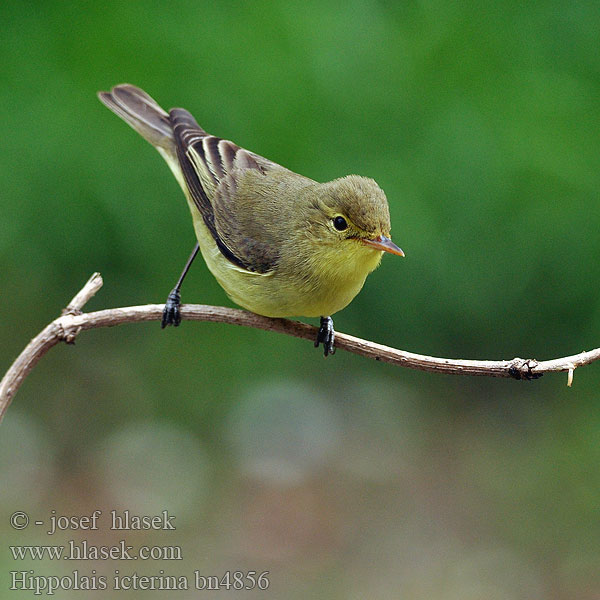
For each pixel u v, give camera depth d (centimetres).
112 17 1325
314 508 1358
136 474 1365
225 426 1456
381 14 1355
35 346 709
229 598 1212
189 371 1510
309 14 1337
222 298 1406
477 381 1544
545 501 1393
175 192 1344
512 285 1381
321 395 1524
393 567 1282
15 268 1407
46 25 1329
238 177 922
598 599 1245
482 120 1320
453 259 1355
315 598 1226
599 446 1440
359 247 812
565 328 1449
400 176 1319
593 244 1358
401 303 1404
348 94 1330
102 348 1529
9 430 1425
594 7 1351
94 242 1376
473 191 1324
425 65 1341
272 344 1498
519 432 1505
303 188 866
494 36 1352
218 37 1323
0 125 1312
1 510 1284
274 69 1322
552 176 1327
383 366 1558
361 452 1452
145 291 1425
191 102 1312
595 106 1344
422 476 1430
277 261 835
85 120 1319
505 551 1322
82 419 1459
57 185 1325
